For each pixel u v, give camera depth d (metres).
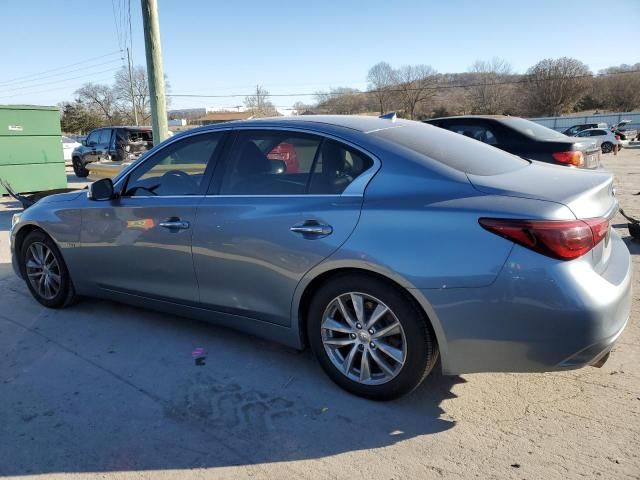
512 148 7.42
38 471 2.51
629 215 7.95
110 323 4.22
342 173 3.04
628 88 80.50
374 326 2.90
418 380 2.83
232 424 2.84
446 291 2.59
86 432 2.79
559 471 2.38
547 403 2.93
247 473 2.46
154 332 4.02
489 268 2.51
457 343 2.64
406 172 2.87
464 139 3.53
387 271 2.71
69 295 4.45
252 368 3.44
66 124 67.62
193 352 3.68
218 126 3.62
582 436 2.62
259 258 3.19
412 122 3.70
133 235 3.80
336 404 3.00
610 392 3.01
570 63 80.06
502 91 81.50
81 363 3.56
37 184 11.69
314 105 77.69
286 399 3.06
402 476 2.40
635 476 2.33
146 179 3.85
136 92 61.75
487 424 2.76
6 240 7.42
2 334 4.05
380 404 2.98
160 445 2.68
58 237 4.27
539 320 2.46
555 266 2.44
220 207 3.37
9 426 2.86
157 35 7.63
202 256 3.45
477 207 2.60
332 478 2.41
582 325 2.42
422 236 2.65
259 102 75.25
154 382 3.29
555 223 2.44
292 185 3.18
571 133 38.84
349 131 3.15
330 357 3.10
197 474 2.46
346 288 2.92
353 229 2.83
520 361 2.56
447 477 2.38
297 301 3.12
